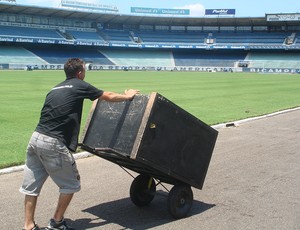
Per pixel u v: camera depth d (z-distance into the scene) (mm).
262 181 8133
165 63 98562
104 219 6090
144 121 5512
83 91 5352
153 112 5574
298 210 6453
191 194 6355
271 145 12062
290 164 9625
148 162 5598
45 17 92625
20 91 29797
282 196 7176
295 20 92062
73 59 5520
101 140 6059
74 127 5336
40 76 54312
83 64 5578
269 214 6277
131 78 51750
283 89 36812
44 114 5305
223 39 100750
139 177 6656
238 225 5832
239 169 9102
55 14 91438
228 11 96000
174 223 5961
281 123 16812
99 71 80938
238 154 10719
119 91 29656
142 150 5496
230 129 15156
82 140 6254
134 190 6629
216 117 17734
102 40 96438
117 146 5770
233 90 34312
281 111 20656
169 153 5875
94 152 6164
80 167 9203
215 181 8117
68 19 96562
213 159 10078
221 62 98250
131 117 5777
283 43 95062
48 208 6418
